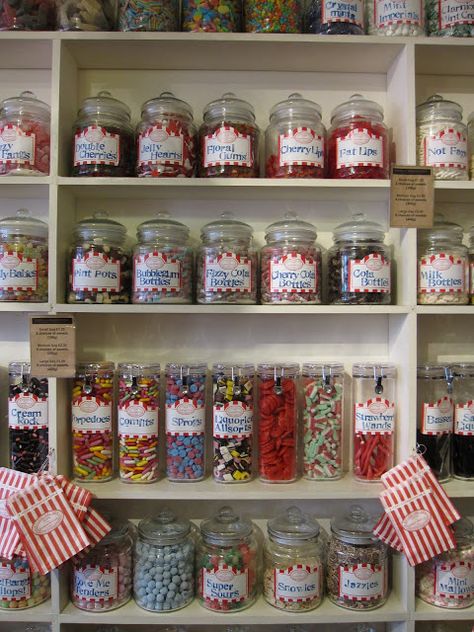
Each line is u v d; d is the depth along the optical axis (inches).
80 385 54.4
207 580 52.4
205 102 61.4
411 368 53.0
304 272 52.7
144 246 52.7
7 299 51.7
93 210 60.4
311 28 55.8
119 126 54.2
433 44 53.9
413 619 51.9
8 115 53.0
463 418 55.7
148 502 60.8
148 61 58.9
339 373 56.7
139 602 52.7
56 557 48.5
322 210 61.3
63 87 54.4
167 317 60.7
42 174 53.4
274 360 61.1
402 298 55.2
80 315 60.2
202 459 55.1
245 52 56.5
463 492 52.2
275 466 54.3
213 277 52.5
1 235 53.1
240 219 61.2
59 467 52.4
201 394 55.1
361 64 59.6
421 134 54.8
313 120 54.7
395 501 50.7
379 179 53.1
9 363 58.7
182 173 53.5
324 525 61.1
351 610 52.4
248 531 53.9
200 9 54.4
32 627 53.8
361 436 55.4
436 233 55.3
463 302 54.0
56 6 55.2
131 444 54.1
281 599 52.2
